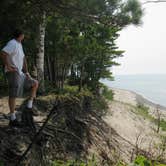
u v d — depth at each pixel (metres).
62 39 7.64
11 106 3.47
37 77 6.54
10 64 3.30
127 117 9.51
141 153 5.03
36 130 3.71
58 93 6.72
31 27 4.80
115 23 4.14
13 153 3.26
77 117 5.43
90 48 8.14
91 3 3.85
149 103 19.20
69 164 3.95
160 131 9.50
